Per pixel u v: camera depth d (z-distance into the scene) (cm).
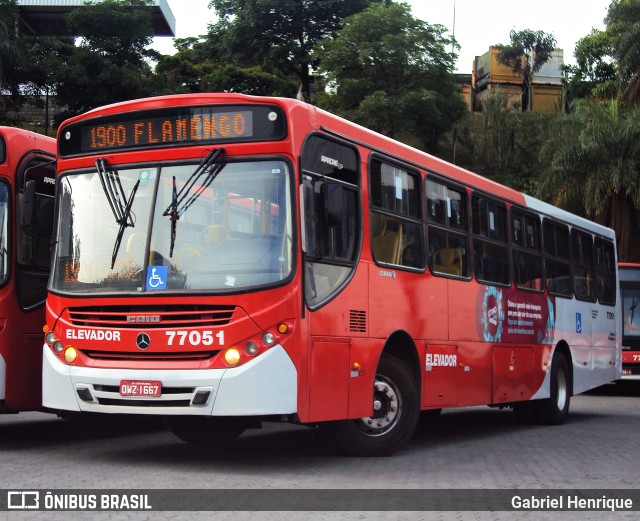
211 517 616
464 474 848
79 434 1177
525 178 5025
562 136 3441
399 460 939
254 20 5444
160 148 854
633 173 3184
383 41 4359
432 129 4481
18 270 1004
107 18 4309
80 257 866
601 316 1684
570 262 1545
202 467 851
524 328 1323
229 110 839
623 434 1284
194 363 789
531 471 883
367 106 4250
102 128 887
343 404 863
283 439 1109
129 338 811
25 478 777
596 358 1644
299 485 750
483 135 5234
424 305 1031
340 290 868
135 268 831
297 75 5638
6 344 985
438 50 4431
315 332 824
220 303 791
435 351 1052
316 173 852
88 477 782
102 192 873
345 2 5434
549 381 1405
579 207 3338
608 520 650
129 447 1027
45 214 938
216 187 829
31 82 4219
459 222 1148
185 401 790
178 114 854
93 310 841
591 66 5959
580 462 960
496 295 1231
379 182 964
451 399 1088
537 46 5944
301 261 808
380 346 930
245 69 5288
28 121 4669
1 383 978
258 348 784
